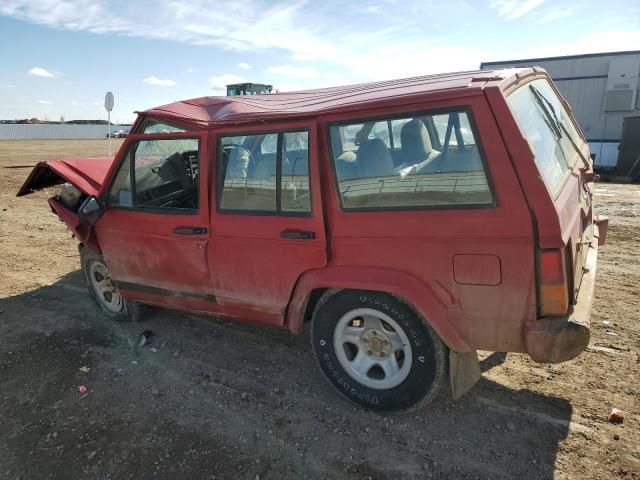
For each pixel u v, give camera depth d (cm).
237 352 404
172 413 324
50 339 439
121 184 401
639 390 320
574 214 276
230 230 338
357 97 305
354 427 302
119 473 272
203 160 346
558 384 332
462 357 291
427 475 260
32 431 312
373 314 300
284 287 324
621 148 1566
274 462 275
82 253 480
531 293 249
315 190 298
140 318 464
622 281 520
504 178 246
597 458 264
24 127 6794
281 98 381
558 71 1905
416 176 272
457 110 257
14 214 1008
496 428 293
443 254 264
